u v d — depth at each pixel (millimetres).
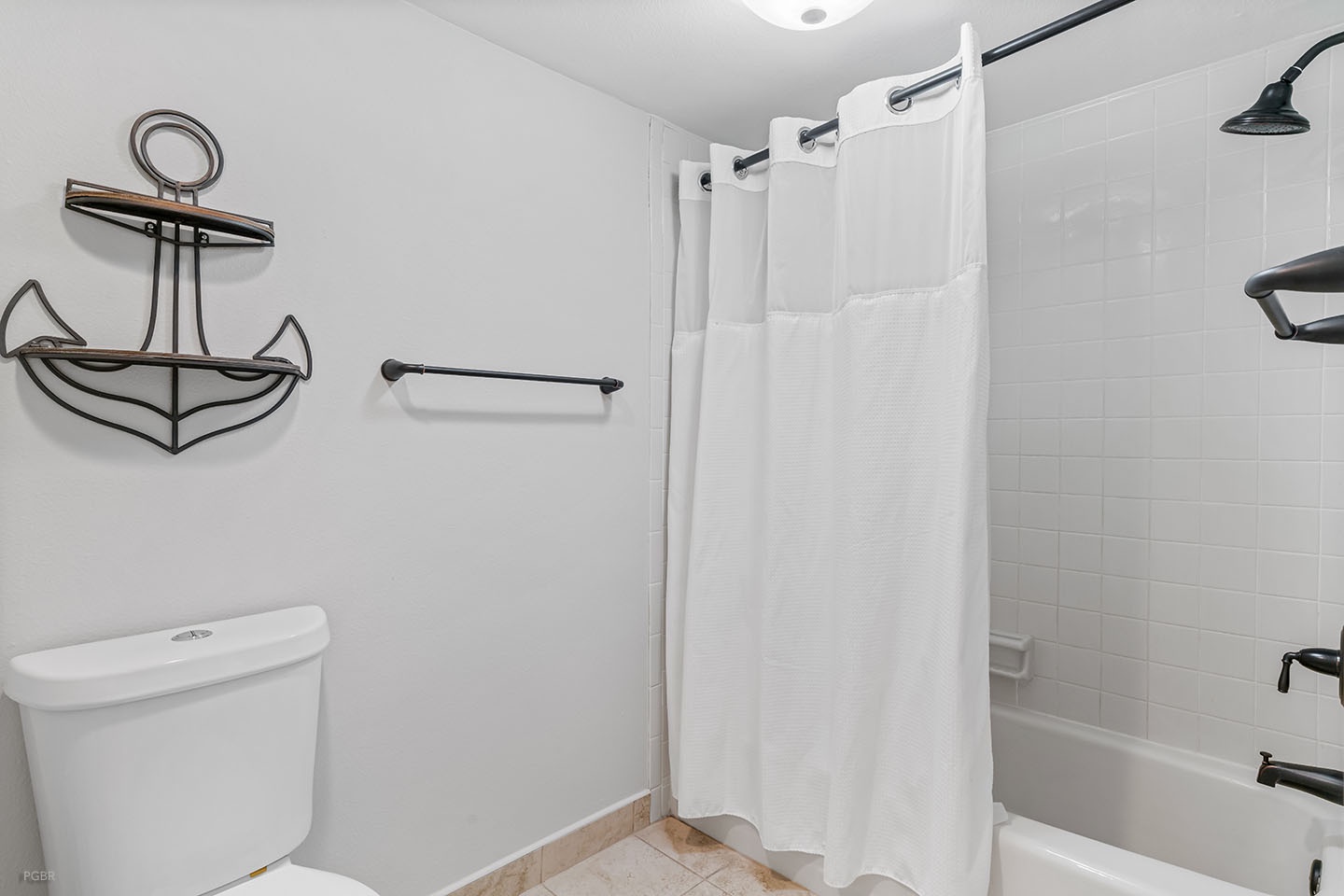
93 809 1041
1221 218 1844
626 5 1558
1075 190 2082
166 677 1088
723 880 1844
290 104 1387
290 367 1308
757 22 1624
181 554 1265
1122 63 1837
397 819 1569
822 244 1806
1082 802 2020
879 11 1577
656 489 2143
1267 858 1710
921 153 1561
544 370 1836
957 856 1413
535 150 1805
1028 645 2137
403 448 1565
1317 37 1700
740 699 1958
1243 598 1822
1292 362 1748
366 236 1497
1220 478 1854
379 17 1512
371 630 1521
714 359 1955
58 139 1133
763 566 1838
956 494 1460
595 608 1973
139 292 1213
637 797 2096
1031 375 2176
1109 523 2033
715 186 1962
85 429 1165
